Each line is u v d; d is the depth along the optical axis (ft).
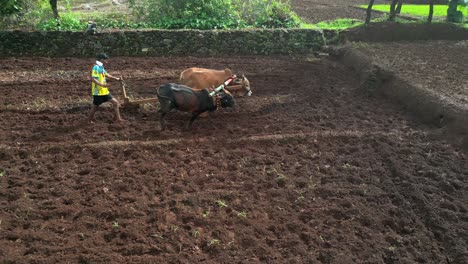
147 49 43.96
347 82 37.63
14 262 16.63
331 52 45.32
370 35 48.06
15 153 24.39
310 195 21.42
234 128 28.19
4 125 27.86
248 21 50.11
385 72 35.96
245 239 18.30
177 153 24.72
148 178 22.33
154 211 19.88
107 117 29.30
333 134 27.17
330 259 17.33
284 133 27.58
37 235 18.15
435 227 19.39
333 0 78.43
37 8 47.29
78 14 51.55
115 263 16.78
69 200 20.53
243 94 28.96
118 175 22.59
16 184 21.62
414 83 33.04
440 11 62.59
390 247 18.03
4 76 36.70
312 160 24.64
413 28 49.19
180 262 16.96
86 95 33.14
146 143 25.36
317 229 19.08
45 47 42.80
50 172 22.89
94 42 43.19
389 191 21.81
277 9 50.83
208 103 26.73
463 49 45.27
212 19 47.44
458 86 32.96
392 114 30.96
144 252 17.58
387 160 24.61
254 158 24.56
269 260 17.16
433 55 42.55
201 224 19.21
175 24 46.83
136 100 29.91
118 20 48.80
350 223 19.44
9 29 43.14
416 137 27.25
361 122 29.45
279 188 21.97
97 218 19.49
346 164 24.17
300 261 17.19
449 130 27.30
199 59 43.34
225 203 20.68
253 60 43.78
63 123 28.37
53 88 34.40
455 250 17.89
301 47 46.57
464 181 22.84
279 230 18.98
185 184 22.07
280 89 35.58
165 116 29.71
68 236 18.30
